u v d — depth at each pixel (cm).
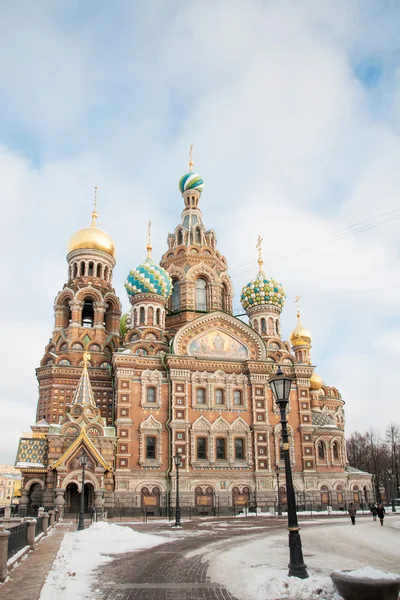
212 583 1980
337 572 1547
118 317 8212
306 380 7194
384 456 12369
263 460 6581
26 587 1798
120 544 3197
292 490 2062
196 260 8162
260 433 6694
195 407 6600
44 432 6650
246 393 6838
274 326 8025
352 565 2436
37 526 3198
